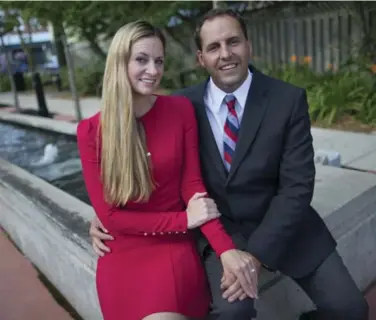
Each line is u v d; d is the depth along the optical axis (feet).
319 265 5.78
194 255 5.56
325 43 29.45
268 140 5.56
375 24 25.22
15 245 11.44
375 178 8.66
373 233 8.32
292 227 5.42
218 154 5.82
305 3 29.48
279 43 32.91
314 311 6.01
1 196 11.36
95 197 5.51
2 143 21.27
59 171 15.75
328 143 17.10
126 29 5.13
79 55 52.37
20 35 47.44
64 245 7.98
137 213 5.44
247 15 34.04
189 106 5.79
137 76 5.14
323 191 8.13
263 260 5.36
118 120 5.14
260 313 6.38
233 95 5.78
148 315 4.94
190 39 38.40
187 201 5.67
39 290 9.22
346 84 21.90
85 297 7.71
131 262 5.43
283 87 5.71
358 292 5.56
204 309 5.34
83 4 26.27
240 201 5.81
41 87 32.40
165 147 5.42
